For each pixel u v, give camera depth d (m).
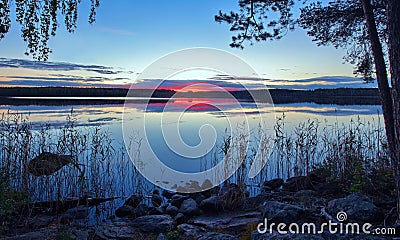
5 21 4.18
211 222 4.79
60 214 5.38
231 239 3.64
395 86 3.33
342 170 6.16
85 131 10.89
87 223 5.07
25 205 5.22
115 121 14.62
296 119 14.94
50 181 5.76
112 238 4.28
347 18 6.78
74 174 5.97
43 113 17.67
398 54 3.26
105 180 6.83
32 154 6.04
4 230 4.30
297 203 5.01
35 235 4.09
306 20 7.08
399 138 3.36
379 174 5.17
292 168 7.49
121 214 5.53
